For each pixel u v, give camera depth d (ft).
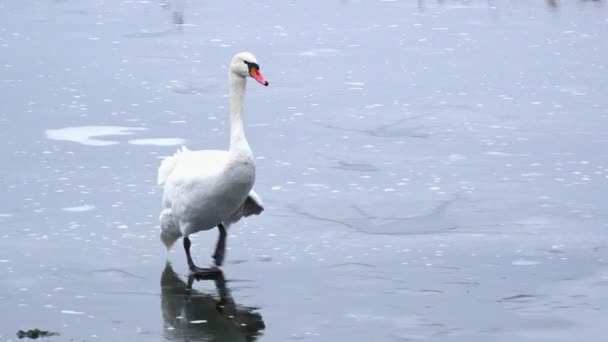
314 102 57.93
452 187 44.91
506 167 47.37
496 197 43.60
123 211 42.34
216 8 80.48
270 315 32.91
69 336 31.35
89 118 54.80
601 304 33.47
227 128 53.62
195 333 31.58
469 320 32.42
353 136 52.21
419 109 56.65
